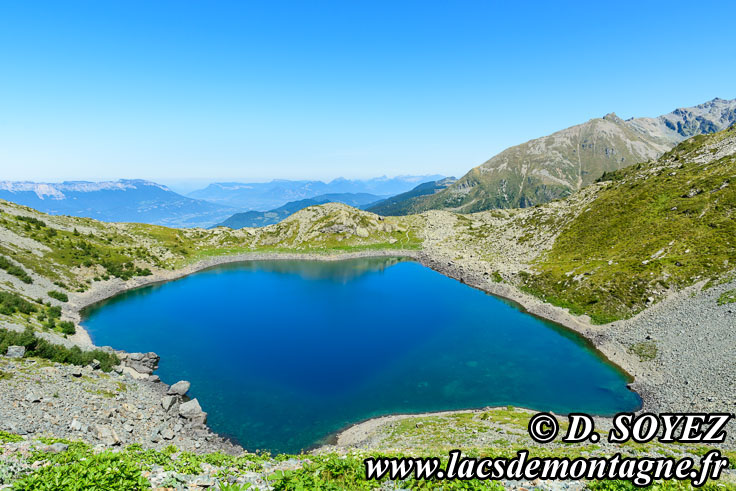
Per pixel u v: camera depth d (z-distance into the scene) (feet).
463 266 479.41
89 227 545.03
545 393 194.49
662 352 213.46
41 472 44.11
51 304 315.17
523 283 378.32
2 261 334.03
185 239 636.07
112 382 174.81
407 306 364.99
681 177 405.18
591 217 435.94
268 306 369.09
